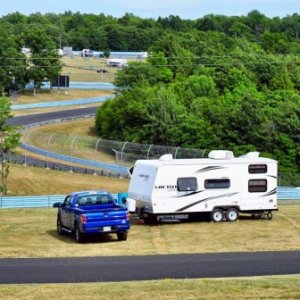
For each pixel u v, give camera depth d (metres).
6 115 61.16
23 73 130.50
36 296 18.62
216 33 138.62
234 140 80.62
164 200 35.28
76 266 24.70
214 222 36.00
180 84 101.44
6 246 29.16
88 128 102.25
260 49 128.12
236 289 19.23
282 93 92.94
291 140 77.12
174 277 22.53
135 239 31.11
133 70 112.44
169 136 85.12
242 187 36.44
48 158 78.94
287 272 23.55
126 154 75.62
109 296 18.53
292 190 50.16
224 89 101.94
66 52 192.75
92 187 61.97
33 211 40.66
